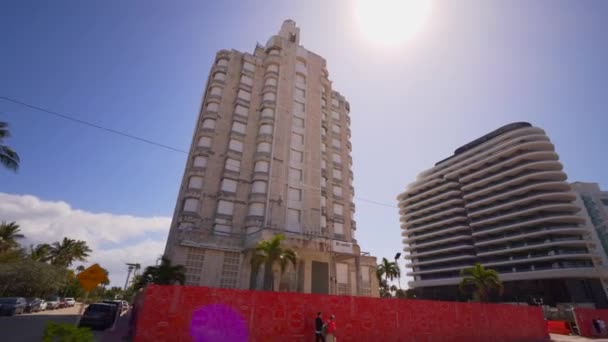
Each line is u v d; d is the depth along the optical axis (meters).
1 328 17.45
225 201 35.25
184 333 11.36
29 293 42.62
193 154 37.75
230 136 38.78
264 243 27.45
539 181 73.19
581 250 64.38
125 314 34.72
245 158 38.56
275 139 39.75
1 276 38.72
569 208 68.00
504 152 79.69
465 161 90.31
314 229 37.69
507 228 72.75
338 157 47.38
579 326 26.25
